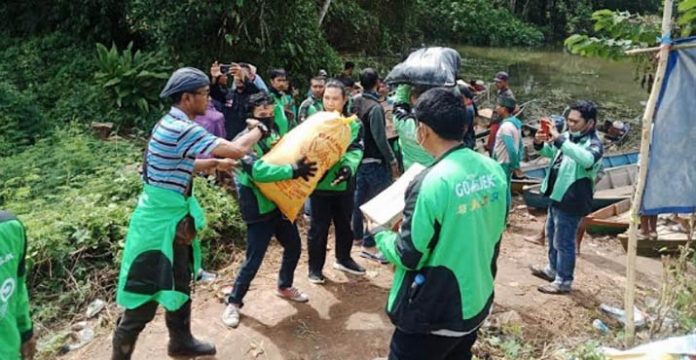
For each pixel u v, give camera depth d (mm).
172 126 2857
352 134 3830
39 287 4211
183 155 2855
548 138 4156
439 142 2320
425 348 2387
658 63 3332
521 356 3607
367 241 4973
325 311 3979
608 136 12203
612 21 3852
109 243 4559
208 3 8734
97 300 4133
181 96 2910
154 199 2932
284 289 4043
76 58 9898
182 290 3158
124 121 8531
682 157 3473
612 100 16797
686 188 3537
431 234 2211
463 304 2297
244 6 9008
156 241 2920
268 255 4871
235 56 9445
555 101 16344
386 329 3787
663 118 3391
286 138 3543
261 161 3363
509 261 5184
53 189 5754
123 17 10336
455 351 2564
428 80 3850
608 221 6203
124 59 8906
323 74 6406
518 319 4031
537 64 24266
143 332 3666
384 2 18984
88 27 10641
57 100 9055
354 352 3551
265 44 9602
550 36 34719
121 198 5344
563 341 3826
